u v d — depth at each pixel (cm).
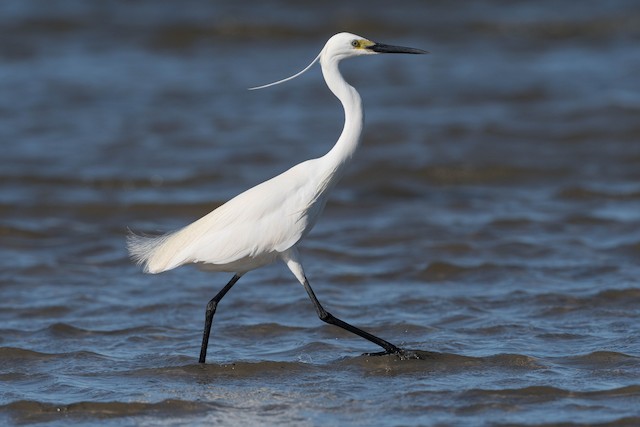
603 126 2275
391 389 930
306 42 3316
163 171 1994
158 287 1332
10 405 898
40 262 1448
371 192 1877
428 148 2152
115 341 1108
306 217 972
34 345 1091
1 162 2033
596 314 1164
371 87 2716
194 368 998
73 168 2006
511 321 1144
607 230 1571
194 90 2673
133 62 2991
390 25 3550
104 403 897
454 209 1744
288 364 1007
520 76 2823
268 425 845
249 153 2109
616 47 3241
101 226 1670
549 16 3750
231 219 961
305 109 2492
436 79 2803
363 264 1440
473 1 4003
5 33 3216
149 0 3809
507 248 1484
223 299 1273
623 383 924
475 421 844
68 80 2736
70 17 3438
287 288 1321
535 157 2080
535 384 928
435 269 1378
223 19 3544
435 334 1107
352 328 999
